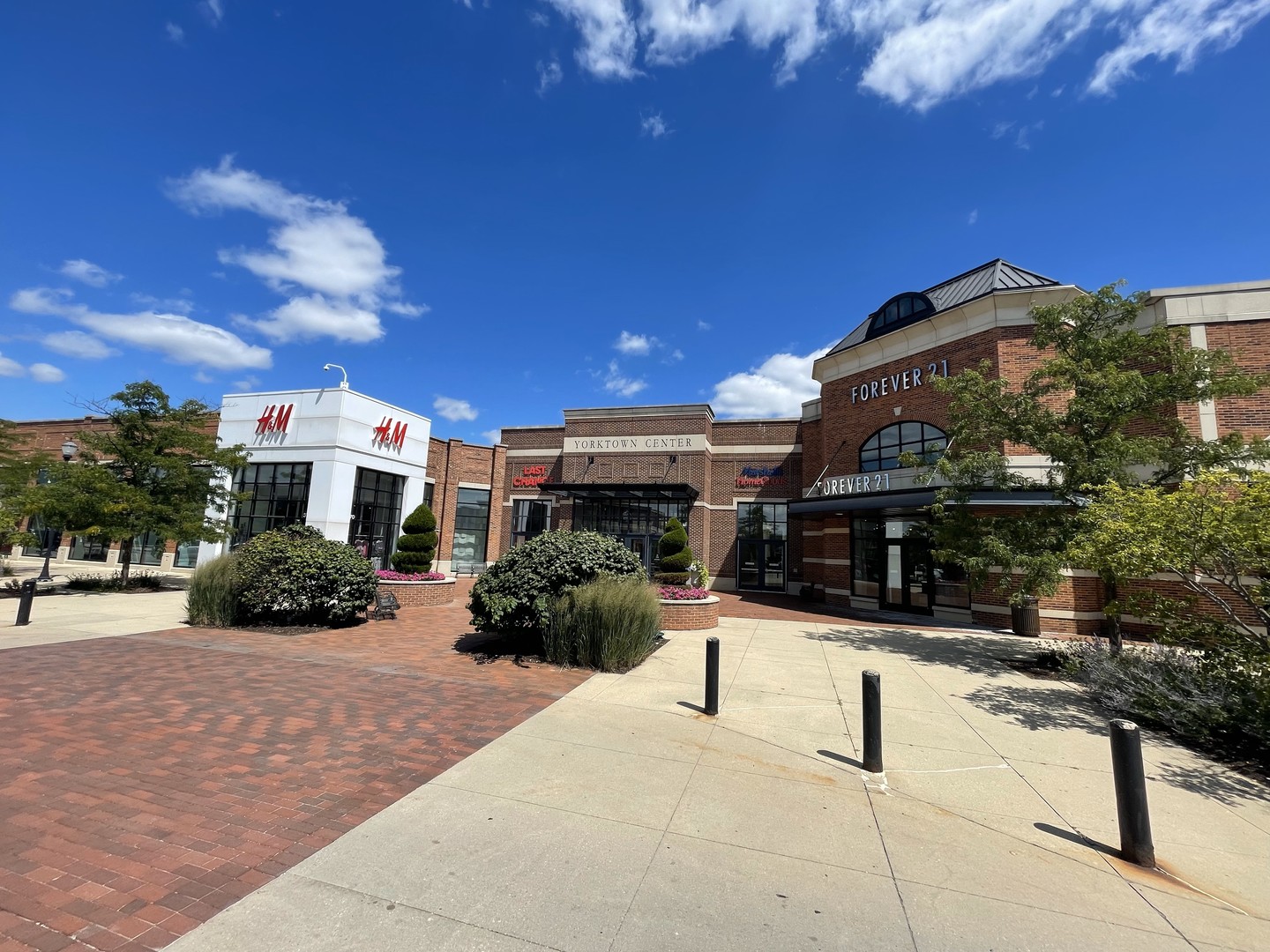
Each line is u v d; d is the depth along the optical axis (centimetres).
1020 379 1468
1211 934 294
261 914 281
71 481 1569
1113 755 383
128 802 397
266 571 1102
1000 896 322
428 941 265
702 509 2436
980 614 1465
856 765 512
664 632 1234
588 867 333
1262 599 650
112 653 843
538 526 2719
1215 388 928
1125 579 752
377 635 1076
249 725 556
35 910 279
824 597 2012
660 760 507
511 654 927
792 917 295
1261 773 521
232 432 2058
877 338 1806
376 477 2125
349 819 383
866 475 1730
